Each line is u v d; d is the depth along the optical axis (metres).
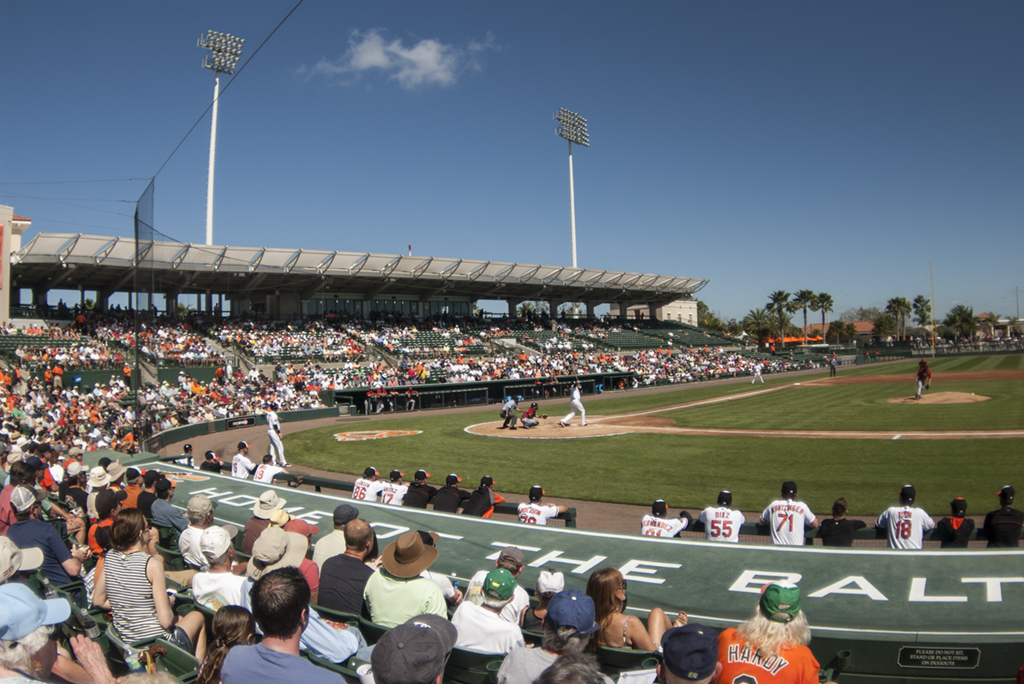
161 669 4.26
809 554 6.29
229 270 38.81
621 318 70.50
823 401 32.09
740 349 70.62
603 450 19.86
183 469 13.50
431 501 11.01
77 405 24.62
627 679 3.62
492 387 42.16
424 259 46.84
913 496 8.04
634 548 6.94
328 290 51.03
